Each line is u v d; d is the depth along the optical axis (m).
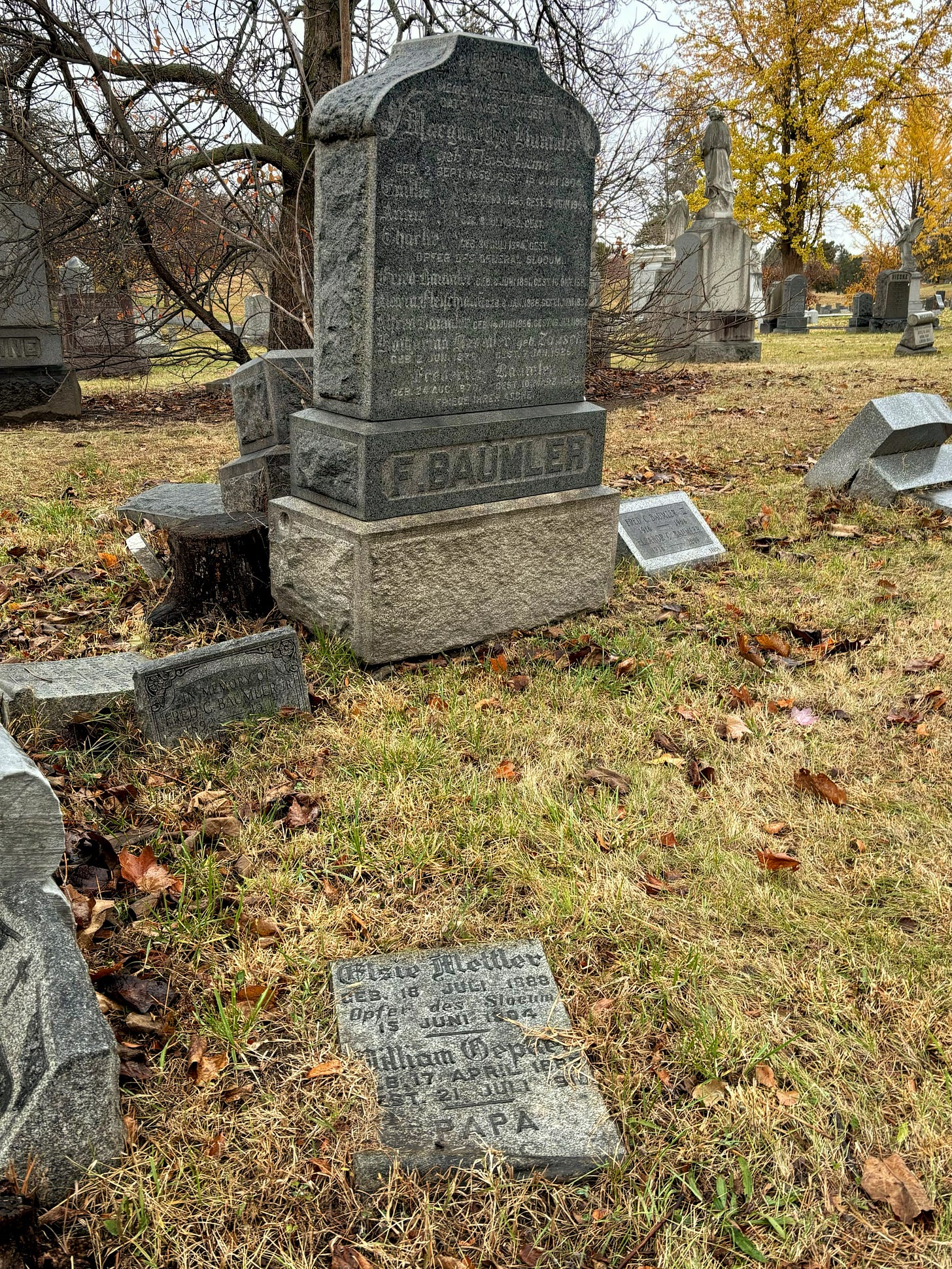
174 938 2.92
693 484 8.33
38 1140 2.06
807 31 32.41
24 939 2.26
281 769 3.82
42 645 4.96
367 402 4.38
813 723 4.29
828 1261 2.10
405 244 4.25
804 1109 2.42
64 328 14.31
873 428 7.45
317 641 4.82
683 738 4.16
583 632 5.17
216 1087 2.44
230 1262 2.05
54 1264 2.01
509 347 4.78
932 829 3.52
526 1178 2.25
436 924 3.03
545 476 5.05
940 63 32.94
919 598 5.65
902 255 29.45
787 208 35.59
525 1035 2.61
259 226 9.47
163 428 11.73
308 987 2.76
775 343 23.03
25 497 7.66
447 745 3.98
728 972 2.86
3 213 11.46
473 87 4.28
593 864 3.29
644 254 19.89
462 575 4.80
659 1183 2.25
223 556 5.08
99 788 3.65
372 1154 2.25
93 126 10.02
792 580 6.03
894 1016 2.71
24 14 9.85
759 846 3.45
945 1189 2.25
